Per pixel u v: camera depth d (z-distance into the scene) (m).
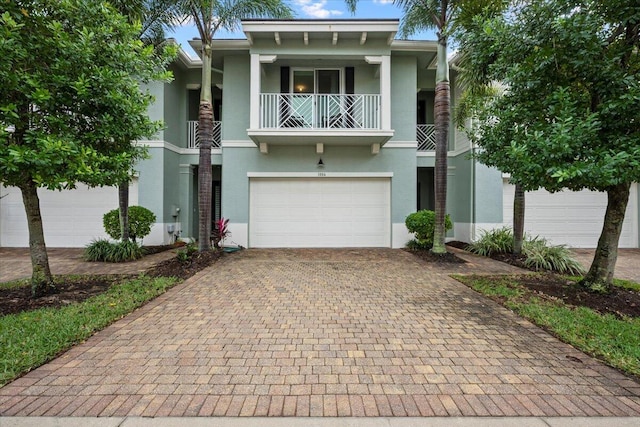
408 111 11.33
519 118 5.01
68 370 2.94
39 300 4.93
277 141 10.70
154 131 5.85
